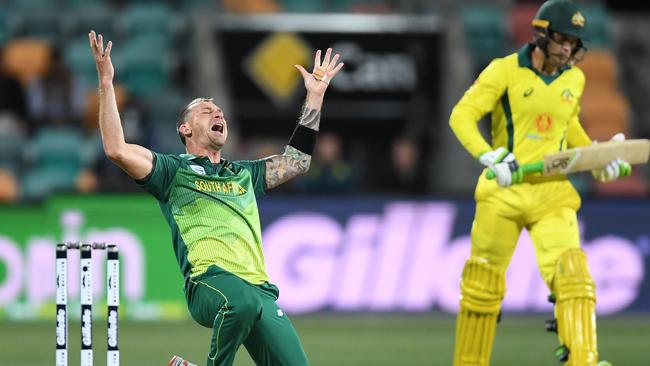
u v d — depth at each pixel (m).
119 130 20.89
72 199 46.38
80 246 20.80
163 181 21.55
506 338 40.41
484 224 24.52
